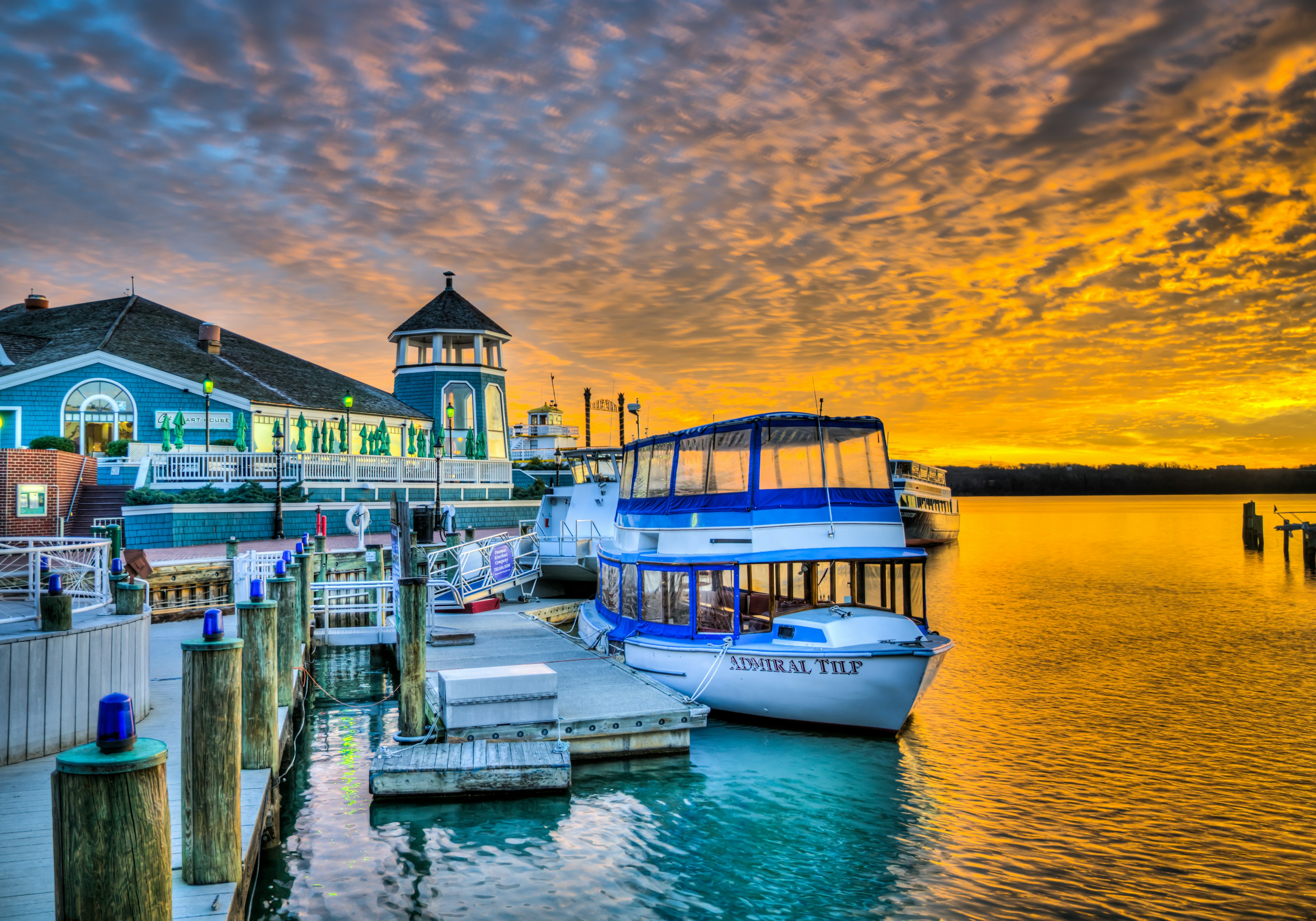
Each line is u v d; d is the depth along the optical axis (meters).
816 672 15.67
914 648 15.32
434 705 15.29
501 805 12.63
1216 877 11.02
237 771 7.72
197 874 7.53
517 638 21.78
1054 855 11.61
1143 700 21.02
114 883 4.96
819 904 10.07
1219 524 157.25
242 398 41.38
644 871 10.73
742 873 10.80
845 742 15.82
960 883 10.72
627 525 20.98
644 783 13.73
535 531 33.28
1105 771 15.27
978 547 88.81
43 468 31.34
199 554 29.89
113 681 11.84
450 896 9.95
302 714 17.55
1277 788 14.39
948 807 13.27
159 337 45.62
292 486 36.50
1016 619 35.34
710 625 17.66
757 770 14.40
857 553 16.69
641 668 18.41
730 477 17.50
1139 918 9.91
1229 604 40.44
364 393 53.59
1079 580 52.25
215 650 7.57
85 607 12.82
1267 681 23.25
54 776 5.04
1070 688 22.28
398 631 15.61
